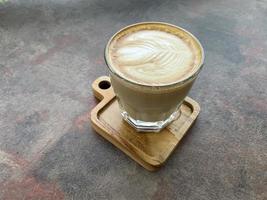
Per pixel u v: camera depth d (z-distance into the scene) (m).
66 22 0.35
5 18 0.35
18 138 0.24
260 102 0.28
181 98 0.22
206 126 0.26
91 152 0.24
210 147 0.24
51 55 0.31
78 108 0.27
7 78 0.29
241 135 0.25
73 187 0.22
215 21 0.36
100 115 0.25
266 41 0.33
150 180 0.22
